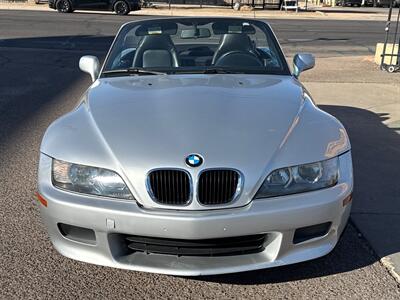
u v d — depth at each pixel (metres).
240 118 3.16
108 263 2.88
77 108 3.63
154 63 4.35
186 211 2.75
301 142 3.00
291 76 4.27
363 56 14.38
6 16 23.23
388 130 6.61
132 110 3.30
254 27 4.73
